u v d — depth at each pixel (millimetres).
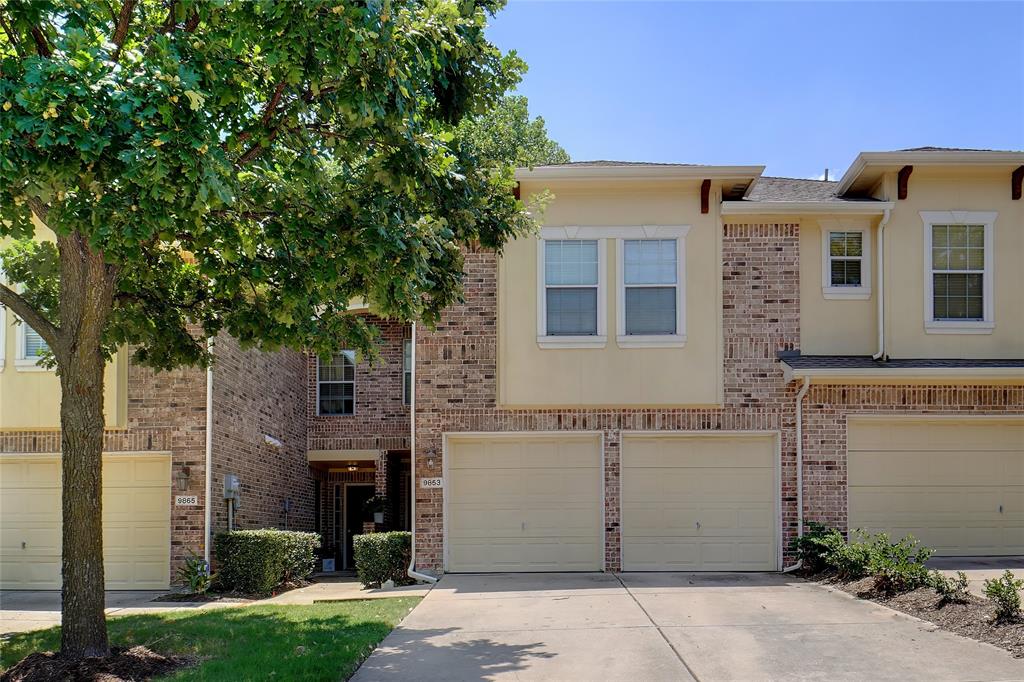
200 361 12375
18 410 15680
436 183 10266
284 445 19641
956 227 15461
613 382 15109
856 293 15445
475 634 10406
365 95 8578
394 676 8547
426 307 10766
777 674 8289
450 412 15367
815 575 14234
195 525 15375
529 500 15414
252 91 9758
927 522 15250
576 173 14961
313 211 9516
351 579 18562
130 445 15617
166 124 7684
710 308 15211
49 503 16031
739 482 15320
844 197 16297
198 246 9375
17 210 9086
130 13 9383
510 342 15180
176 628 10953
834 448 15156
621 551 15188
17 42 8984
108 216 7914
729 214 15297
